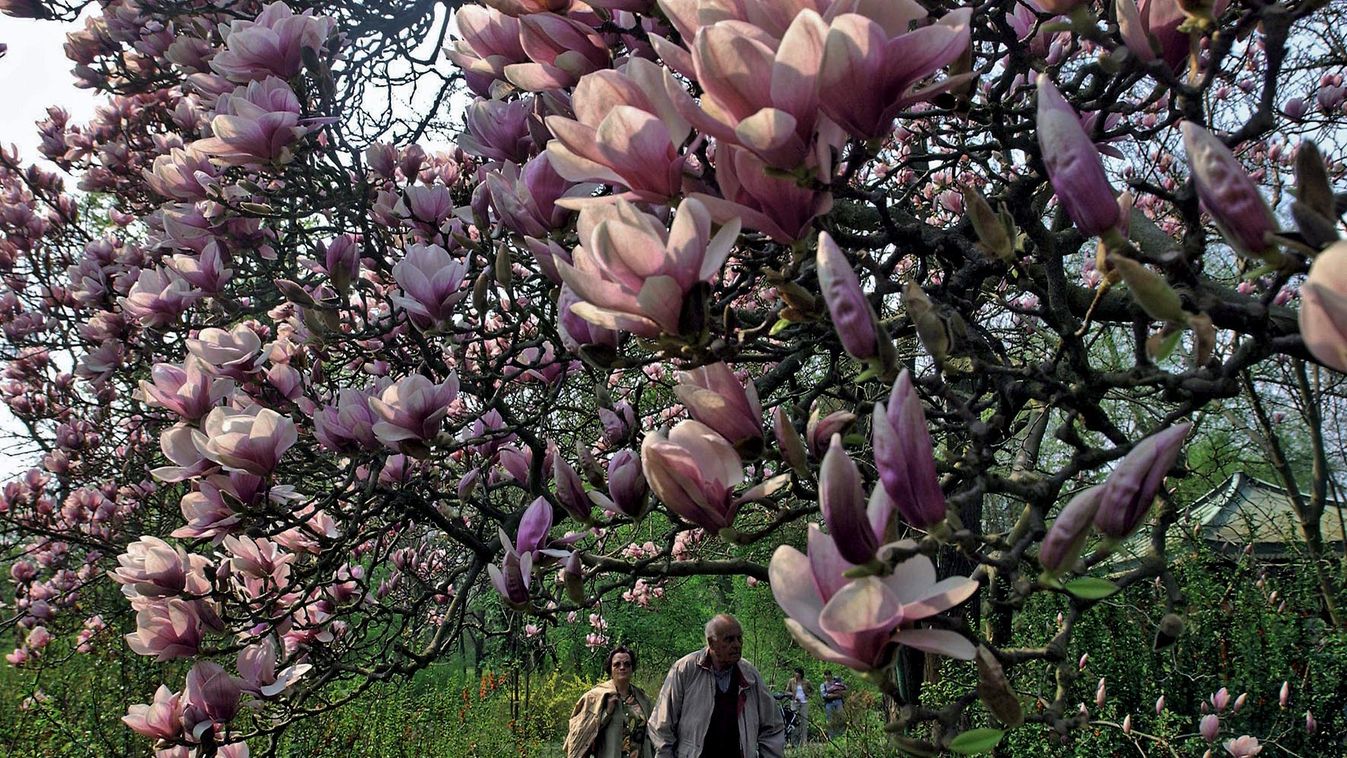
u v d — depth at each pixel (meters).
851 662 1.02
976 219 1.38
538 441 2.78
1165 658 6.14
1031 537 1.21
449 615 3.19
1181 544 7.48
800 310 1.40
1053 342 4.34
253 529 2.71
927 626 1.16
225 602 2.80
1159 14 1.32
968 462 1.37
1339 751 5.59
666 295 1.20
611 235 1.18
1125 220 1.34
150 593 2.72
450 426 3.26
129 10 5.19
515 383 3.81
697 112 1.14
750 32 1.09
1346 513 10.89
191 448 2.78
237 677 2.74
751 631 17.50
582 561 1.94
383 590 4.47
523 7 1.68
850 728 9.60
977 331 1.87
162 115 6.64
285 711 2.96
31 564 8.27
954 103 1.55
